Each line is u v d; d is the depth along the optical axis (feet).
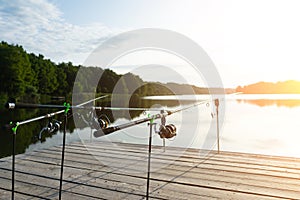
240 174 11.08
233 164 12.57
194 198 8.68
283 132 30.73
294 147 23.43
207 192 9.18
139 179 10.42
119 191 9.22
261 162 12.98
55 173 11.03
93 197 8.72
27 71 108.37
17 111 43.09
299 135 28.76
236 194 9.01
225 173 11.21
